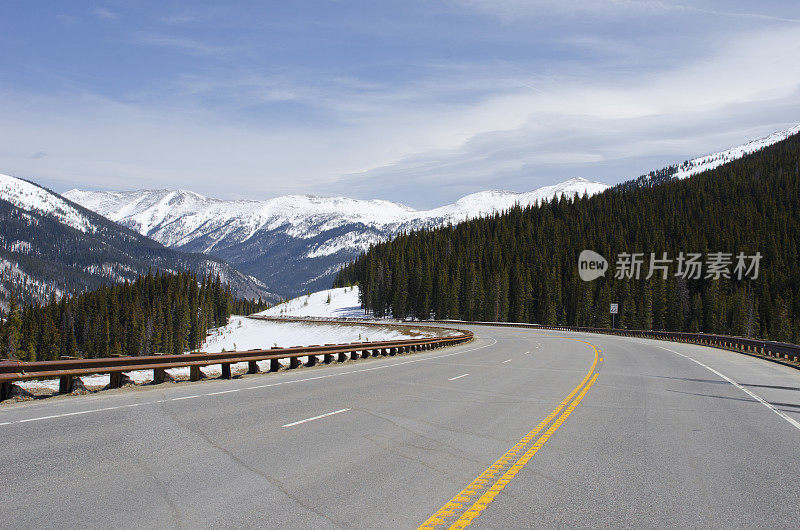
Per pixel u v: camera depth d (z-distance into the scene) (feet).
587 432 29.09
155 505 16.69
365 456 23.12
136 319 410.31
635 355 93.86
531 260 434.30
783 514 16.98
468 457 23.36
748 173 609.01
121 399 36.83
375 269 510.58
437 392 43.83
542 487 19.34
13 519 15.31
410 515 16.28
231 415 31.76
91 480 18.94
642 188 635.25
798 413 36.88
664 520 16.30
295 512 16.33
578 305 383.24
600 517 16.43
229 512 16.22
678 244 446.19
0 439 24.57
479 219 598.34
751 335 348.38
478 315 397.39
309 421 30.48
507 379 54.34
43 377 35.65
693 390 48.32
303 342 344.90
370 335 304.50
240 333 467.52
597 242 455.22
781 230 447.01
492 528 15.39
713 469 22.17
